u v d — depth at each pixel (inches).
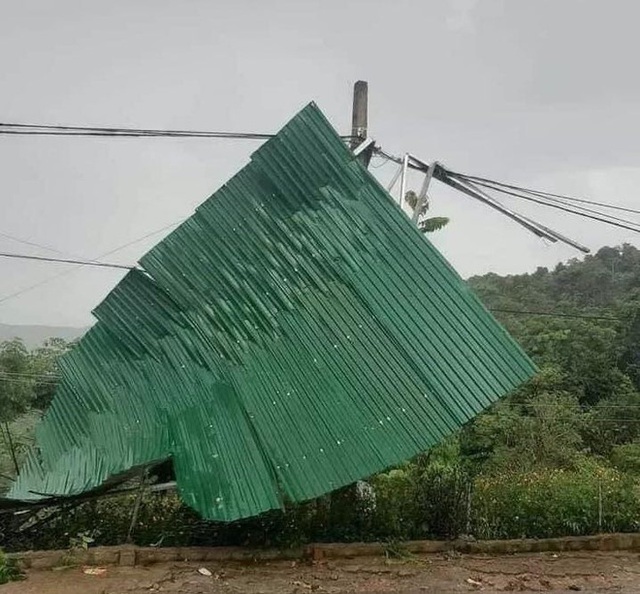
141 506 300.5
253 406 271.7
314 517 294.2
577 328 1154.7
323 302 279.6
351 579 256.5
